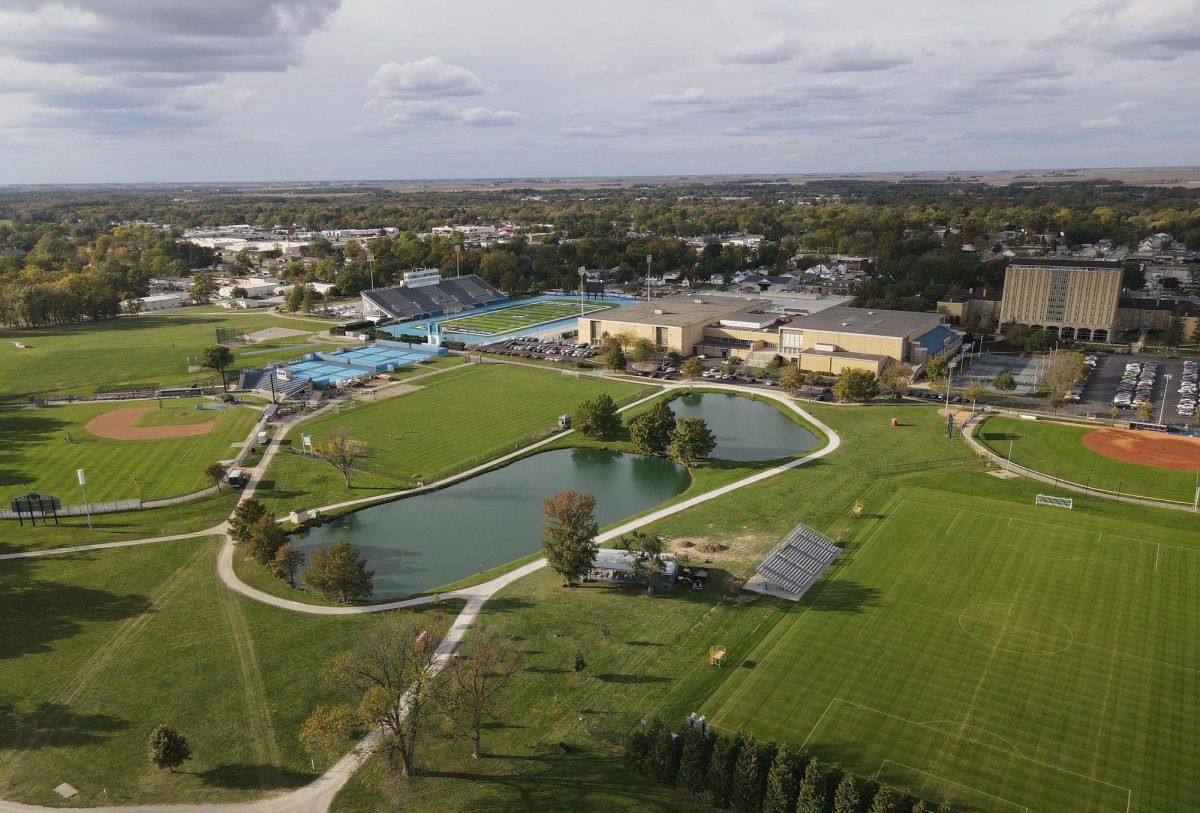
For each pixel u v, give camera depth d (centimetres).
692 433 14275
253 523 11081
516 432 16538
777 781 6172
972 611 9212
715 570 10419
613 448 15650
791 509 12231
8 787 6694
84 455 15162
